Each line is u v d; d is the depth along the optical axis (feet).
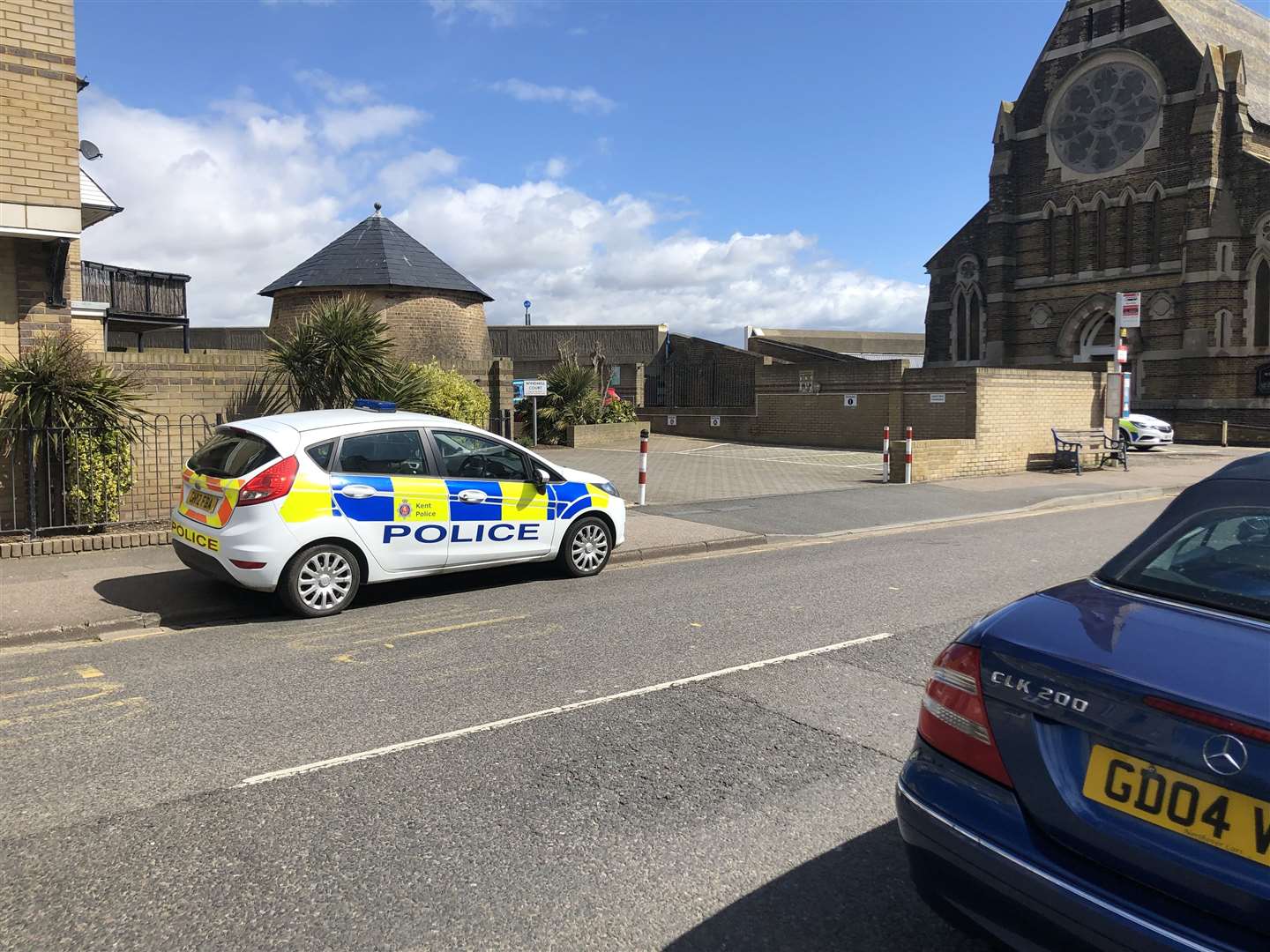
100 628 23.07
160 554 31.60
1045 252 127.65
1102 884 7.45
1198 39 115.75
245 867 11.30
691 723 16.40
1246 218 108.99
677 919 10.32
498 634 22.52
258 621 24.02
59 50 32.73
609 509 30.27
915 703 17.47
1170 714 7.45
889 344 221.66
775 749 15.21
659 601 26.23
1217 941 6.76
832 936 10.02
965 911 8.42
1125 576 10.48
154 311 67.31
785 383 95.86
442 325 110.22
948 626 23.39
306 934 9.91
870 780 14.03
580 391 95.86
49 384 31.73
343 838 12.07
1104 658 8.22
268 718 16.55
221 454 24.89
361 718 16.53
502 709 17.07
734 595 27.09
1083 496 51.90
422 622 23.72
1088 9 121.90
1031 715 8.34
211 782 13.82
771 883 11.09
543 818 12.69
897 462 58.08
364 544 24.72
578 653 20.77
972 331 136.36
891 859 11.69
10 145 31.78
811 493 52.03
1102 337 124.06
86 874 11.14
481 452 27.40
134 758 14.71
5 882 10.94
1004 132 129.80
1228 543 10.11
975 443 61.82
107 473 32.63
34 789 13.55
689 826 12.50
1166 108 114.11
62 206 32.91
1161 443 94.22
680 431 108.47
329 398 39.58
